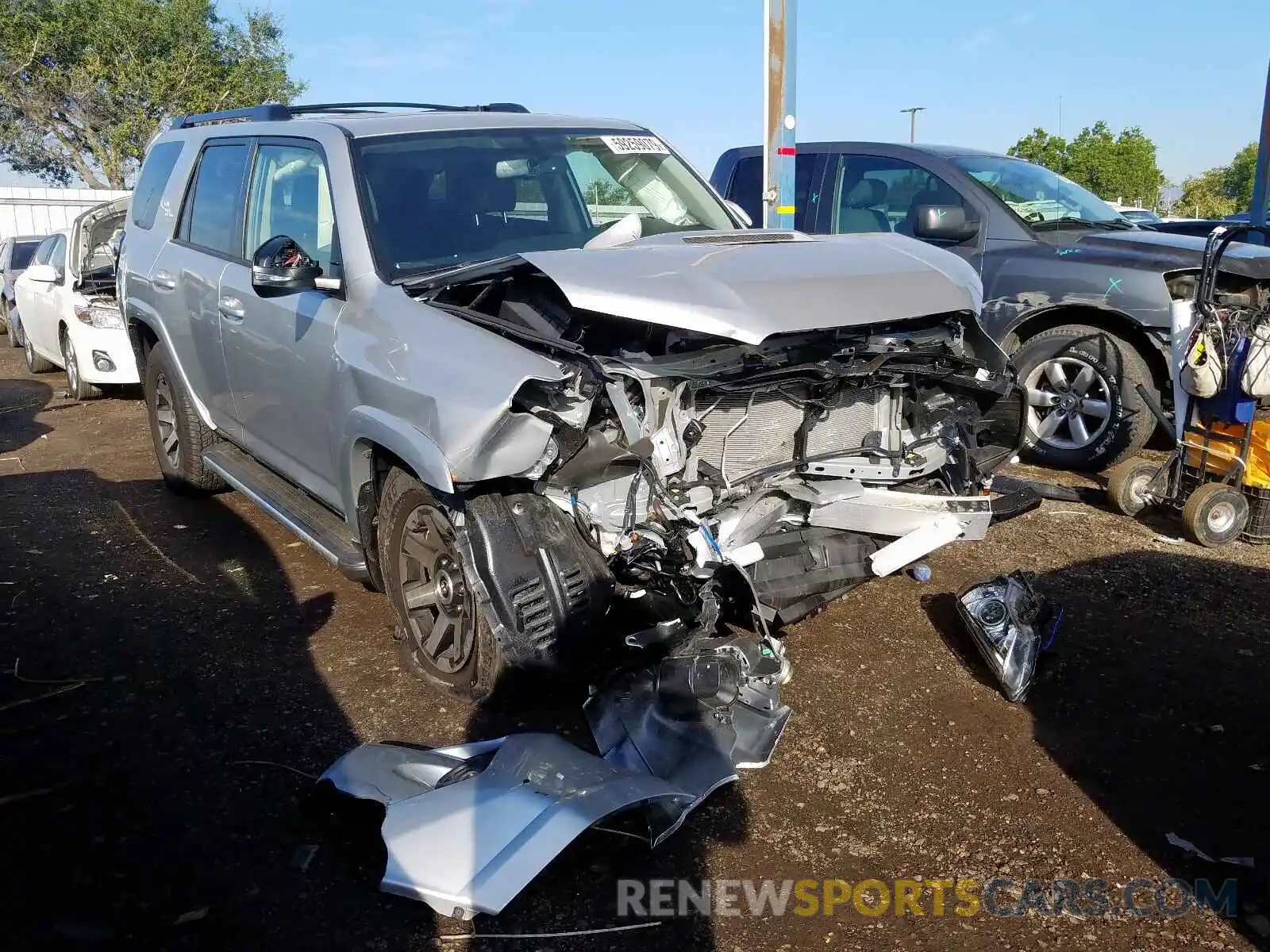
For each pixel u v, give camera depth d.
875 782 3.28
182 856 2.96
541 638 3.32
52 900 2.77
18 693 3.95
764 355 3.47
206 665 4.14
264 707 3.79
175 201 5.87
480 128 4.70
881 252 3.98
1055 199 7.25
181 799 3.24
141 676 4.07
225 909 2.74
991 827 3.06
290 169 4.67
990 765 3.37
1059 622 4.02
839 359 3.66
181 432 6.01
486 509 3.34
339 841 3.04
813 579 3.68
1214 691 3.81
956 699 3.78
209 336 5.20
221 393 5.29
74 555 5.52
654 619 3.45
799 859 2.93
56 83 30.08
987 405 4.24
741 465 3.69
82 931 2.65
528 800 2.86
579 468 3.29
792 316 3.33
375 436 3.59
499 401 3.15
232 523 6.00
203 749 3.53
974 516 3.92
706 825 3.09
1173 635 4.29
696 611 3.41
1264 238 9.91
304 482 4.57
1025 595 3.92
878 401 3.97
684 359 3.36
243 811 3.18
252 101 31.12
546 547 3.33
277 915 2.73
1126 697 3.78
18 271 14.90
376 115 4.85
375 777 3.08
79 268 10.14
